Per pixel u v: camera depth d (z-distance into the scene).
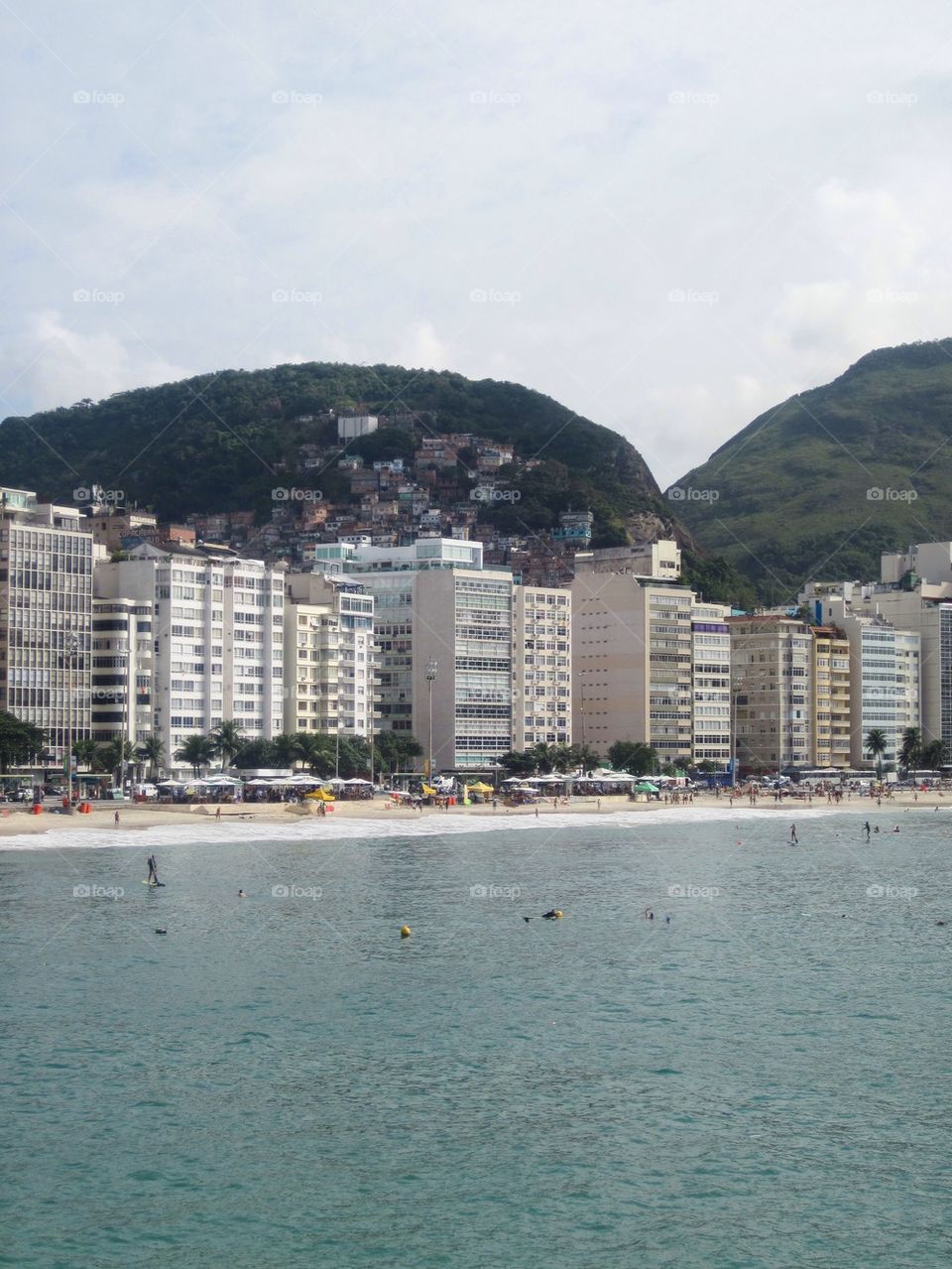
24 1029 102.12
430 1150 80.12
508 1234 70.31
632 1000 113.50
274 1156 79.06
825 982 121.44
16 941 135.00
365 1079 91.75
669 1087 90.81
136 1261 67.38
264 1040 100.25
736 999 114.44
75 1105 86.31
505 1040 101.06
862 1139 82.19
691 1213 72.69
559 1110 86.38
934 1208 73.38
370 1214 72.25
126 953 129.62
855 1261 68.00
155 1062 94.88
